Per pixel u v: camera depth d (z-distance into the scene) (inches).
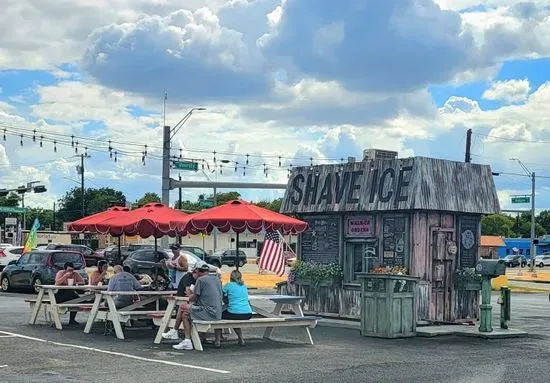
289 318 543.8
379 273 611.5
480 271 618.8
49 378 390.9
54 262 1135.0
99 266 698.8
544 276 2269.9
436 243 674.2
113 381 384.8
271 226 603.2
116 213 718.5
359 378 407.5
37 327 638.5
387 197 676.1
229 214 605.0
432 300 665.6
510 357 501.7
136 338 565.6
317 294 721.0
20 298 1029.8
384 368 444.5
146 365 439.5
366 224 701.9
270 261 770.8
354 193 705.6
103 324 662.5
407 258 665.6
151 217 670.5
